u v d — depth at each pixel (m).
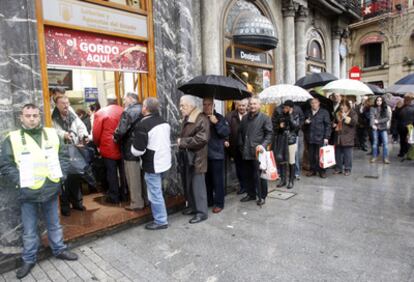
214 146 4.61
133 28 4.60
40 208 3.54
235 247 3.51
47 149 3.08
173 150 5.23
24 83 3.33
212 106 4.64
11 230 3.26
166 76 5.12
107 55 4.37
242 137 5.15
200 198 4.33
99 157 5.34
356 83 6.60
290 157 5.87
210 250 3.46
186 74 5.28
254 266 3.09
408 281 2.75
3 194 3.21
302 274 2.92
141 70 4.85
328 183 6.20
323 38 10.53
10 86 3.23
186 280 2.89
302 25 8.74
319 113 6.52
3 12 3.17
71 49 3.96
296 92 5.85
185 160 4.51
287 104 5.69
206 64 5.88
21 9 3.30
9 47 3.24
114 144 4.76
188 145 4.16
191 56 5.39
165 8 5.03
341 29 11.12
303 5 8.57
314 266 3.05
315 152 6.75
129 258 3.34
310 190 5.72
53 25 3.71
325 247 3.44
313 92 7.21
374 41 23.55
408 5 21.67
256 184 5.01
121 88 6.39
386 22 22.58
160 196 4.08
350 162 6.90
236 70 6.79
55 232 3.29
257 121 4.89
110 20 4.30
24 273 3.05
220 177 4.70
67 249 3.43
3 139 3.14
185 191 4.73
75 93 6.45
